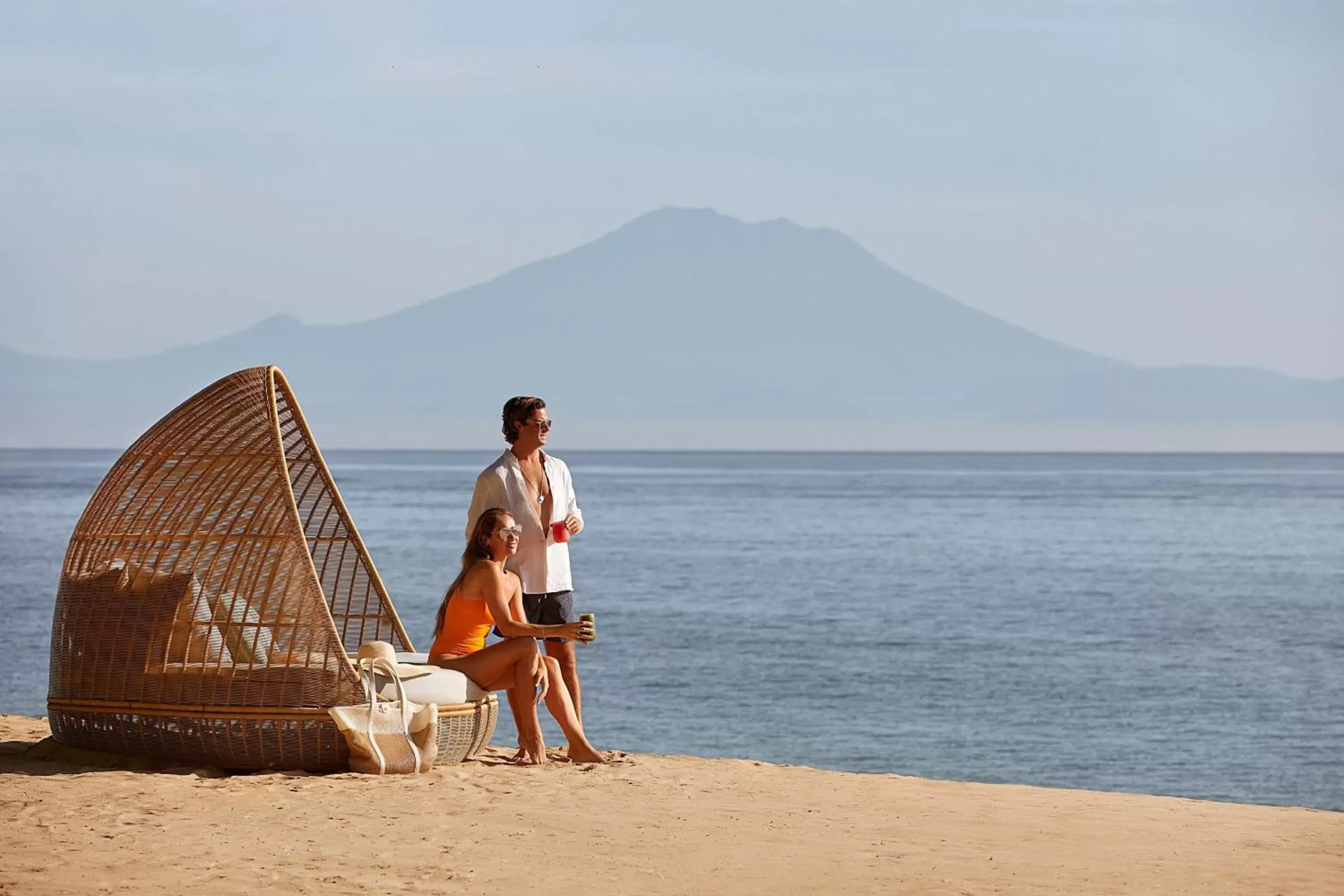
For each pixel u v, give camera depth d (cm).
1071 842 945
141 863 812
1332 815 1078
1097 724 2533
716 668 3123
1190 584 5431
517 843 885
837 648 3497
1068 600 4762
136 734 1117
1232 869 867
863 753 2241
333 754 1095
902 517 10669
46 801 966
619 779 1117
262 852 844
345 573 1316
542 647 3431
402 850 857
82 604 1145
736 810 1020
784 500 13800
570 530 1254
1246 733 2464
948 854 894
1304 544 7819
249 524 1114
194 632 1110
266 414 1141
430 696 1136
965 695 2820
